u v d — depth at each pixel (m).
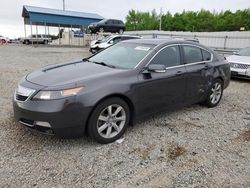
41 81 3.73
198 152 3.79
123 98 4.02
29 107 3.48
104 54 5.09
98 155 3.57
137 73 4.17
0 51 22.25
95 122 3.70
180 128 4.63
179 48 5.02
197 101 5.49
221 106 6.16
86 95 3.54
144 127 4.60
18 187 2.86
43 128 3.48
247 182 3.12
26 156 3.47
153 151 3.75
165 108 4.72
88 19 39.34
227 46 22.73
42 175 3.08
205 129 4.65
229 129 4.71
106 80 3.80
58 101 3.41
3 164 3.27
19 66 11.83
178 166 3.40
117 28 31.77
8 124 4.45
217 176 3.21
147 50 4.59
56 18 37.38
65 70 4.19
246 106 6.27
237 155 3.75
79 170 3.21
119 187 2.93
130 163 3.42
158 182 3.05
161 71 4.23
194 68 5.15
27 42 40.53
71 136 3.58
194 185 3.02
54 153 3.57
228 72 6.22
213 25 75.50
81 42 37.12
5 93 6.50
